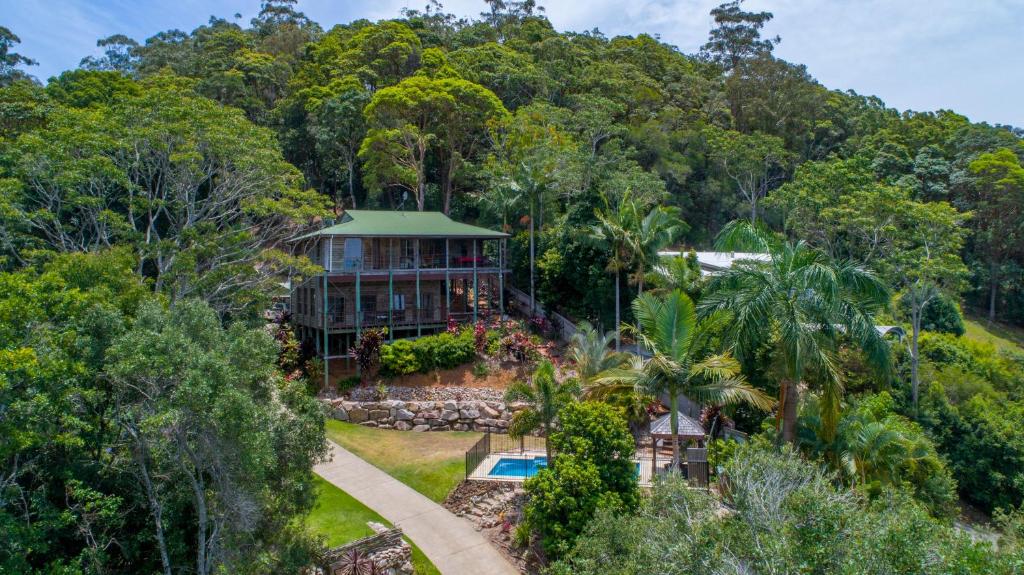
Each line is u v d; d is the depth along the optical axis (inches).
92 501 516.1
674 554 470.6
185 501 569.6
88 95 1710.1
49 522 474.6
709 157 2566.4
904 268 1402.6
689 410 1248.8
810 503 431.5
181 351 492.7
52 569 465.7
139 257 998.4
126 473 577.9
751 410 1145.4
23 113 1386.6
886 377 870.4
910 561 377.7
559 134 2018.9
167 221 1533.0
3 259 760.3
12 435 449.1
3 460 483.8
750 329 845.8
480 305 1670.8
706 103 3093.0
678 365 872.3
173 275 964.6
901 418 1166.3
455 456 1051.3
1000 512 671.8
